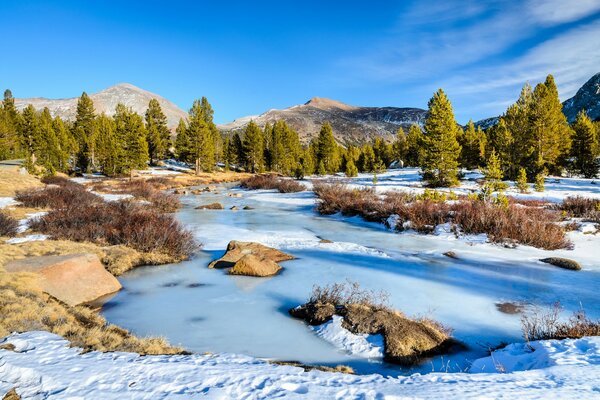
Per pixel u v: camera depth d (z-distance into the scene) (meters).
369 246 17.30
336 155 86.50
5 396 4.45
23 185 31.39
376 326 7.87
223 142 92.44
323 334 8.02
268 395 4.55
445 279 12.18
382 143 89.31
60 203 24.00
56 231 16.47
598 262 14.39
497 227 18.31
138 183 45.38
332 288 11.02
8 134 57.34
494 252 16.09
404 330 7.61
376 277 12.37
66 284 10.03
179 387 4.75
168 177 58.88
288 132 90.56
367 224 23.45
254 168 82.75
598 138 58.12
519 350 6.82
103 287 10.73
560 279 12.22
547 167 46.97
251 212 28.56
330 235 19.92
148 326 8.55
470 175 49.66
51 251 12.96
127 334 7.76
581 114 50.56
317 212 28.62
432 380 5.14
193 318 9.02
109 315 9.20
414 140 73.69
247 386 4.83
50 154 54.94
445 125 38.47
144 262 13.82
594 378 4.98
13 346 6.07
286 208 31.00
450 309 9.57
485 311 9.45
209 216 26.22
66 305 9.12
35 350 5.93
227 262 13.60
